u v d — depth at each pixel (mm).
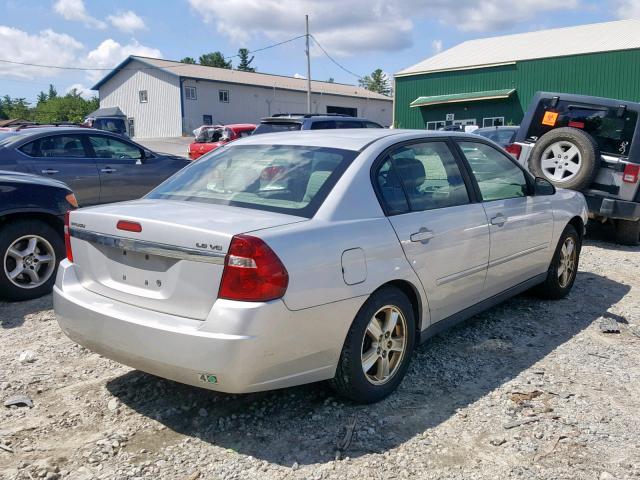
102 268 3598
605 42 32000
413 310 4051
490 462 3189
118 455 3248
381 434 3443
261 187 3816
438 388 4020
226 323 3021
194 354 3066
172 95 48656
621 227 8891
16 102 88125
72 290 3721
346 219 3561
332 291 3338
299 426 3525
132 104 52188
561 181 8383
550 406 3783
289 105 54125
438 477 3057
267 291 3062
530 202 5211
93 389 3998
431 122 36938
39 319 5387
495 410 3727
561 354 4613
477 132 13484
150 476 3064
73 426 3547
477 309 4727
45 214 5953
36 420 3607
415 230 3912
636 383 4137
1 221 5785
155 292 3326
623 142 8375
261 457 3227
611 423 3590
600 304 5891
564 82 31953
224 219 3338
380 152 3996
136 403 3807
